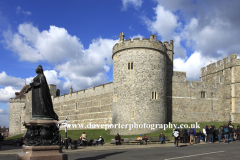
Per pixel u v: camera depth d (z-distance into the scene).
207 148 16.30
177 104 36.88
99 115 42.25
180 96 37.28
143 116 29.56
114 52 33.09
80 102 49.12
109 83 40.31
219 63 41.91
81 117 48.12
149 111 29.92
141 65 30.61
